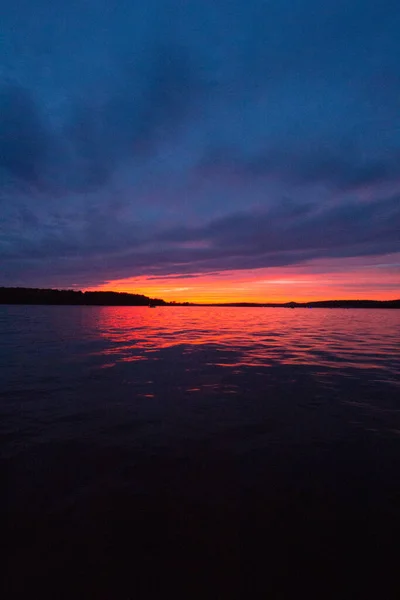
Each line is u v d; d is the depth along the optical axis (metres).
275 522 3.14
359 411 6.07
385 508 3.35
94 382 7.91
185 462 4.23
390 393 7.18
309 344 14.93
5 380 8.02
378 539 2.93
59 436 4.93
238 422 5.55
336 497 3.53
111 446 4.63
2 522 3.06
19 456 4.30
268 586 2.45
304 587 2.45
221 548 2.81
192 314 46.12
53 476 3.85
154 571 2.57
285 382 8.05
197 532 2.99
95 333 18.91
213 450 4.57
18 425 5.31
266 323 28.62
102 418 5.66
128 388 7.44
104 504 3.36
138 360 10.64
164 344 14.45
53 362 10.20
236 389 7.44
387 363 10.45
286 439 4.92
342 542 2.89
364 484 3.77
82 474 3.91
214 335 18.50
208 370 9.29
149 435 5.02
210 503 3.42
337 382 8.08
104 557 2.70
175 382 7.99
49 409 6.05
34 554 2.70
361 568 2.62
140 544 2.84
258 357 11.39
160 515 3.21
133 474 3.94
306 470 4.06
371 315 46.84
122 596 2.36
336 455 4.44
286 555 2.74
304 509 3.33
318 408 6.23
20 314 41.78
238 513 3.27
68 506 3.31
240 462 4.25
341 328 24.02
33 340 15.39
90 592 2.38
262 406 6.33
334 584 2.47
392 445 4.73
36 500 3.39
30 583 2.44
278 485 3.74
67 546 2.79
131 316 39.16
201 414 5.89
